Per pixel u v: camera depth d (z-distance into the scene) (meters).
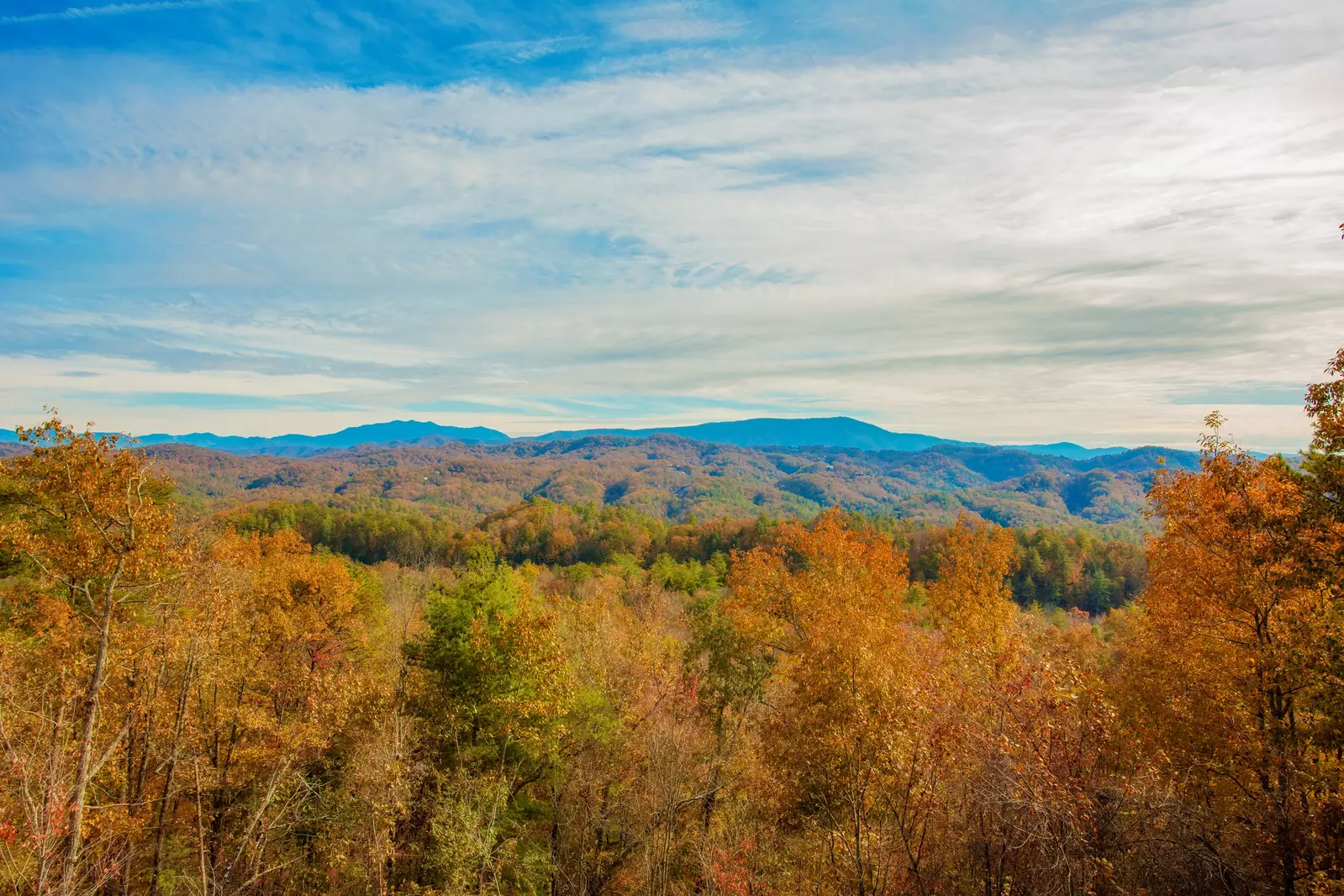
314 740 21.20
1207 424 17.48
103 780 17.14
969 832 13.62
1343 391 14.76
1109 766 13.90
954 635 30.52
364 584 41.44
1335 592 14.88
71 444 14.52
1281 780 14.55
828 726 16.98
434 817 20.02
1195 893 13.45
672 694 26.81
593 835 21.91
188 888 18.17
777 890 15.80
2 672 15.04
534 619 23.66
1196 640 17.31
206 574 18.44
